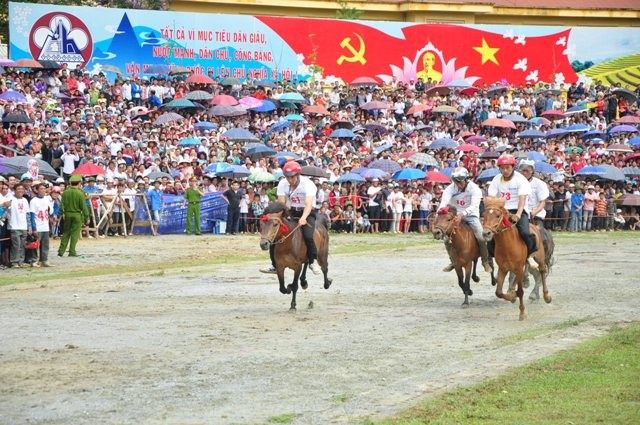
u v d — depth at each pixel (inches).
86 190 1254.3
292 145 1553.9
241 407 394.9
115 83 1642.5
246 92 1738.4
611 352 503.8
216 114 1598.2
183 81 1734.7
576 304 696.4
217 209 1382.9
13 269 919.7
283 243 630.5
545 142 1818.4
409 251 1141.7
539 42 2170.3
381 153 1576.0
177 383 435.5
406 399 408.2
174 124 1534.2
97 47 1740.9
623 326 595.5
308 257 642.8
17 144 1317.7
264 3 2149.4
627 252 1154.7
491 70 2139.5
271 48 1920.5
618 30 2209.6
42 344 527.5
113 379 442.3
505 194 634.8
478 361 485.7
